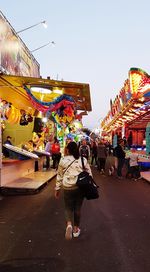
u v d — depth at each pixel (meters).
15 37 14.16
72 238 5.58
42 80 10.21
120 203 8.88
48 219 7.00
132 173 14.77
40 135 16.62
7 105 12.24
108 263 4.43
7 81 10.44
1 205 8.52
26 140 16.34
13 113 13.34
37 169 16.55
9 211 7.79
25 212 7.69
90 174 5.50
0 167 10.23
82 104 16.70
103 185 12.62
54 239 5.53
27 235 5.78
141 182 13.60
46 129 18.23
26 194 10.25
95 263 4.43
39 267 4.27
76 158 5.46
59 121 16.64
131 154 14.80
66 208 5.41
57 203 8.81
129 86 16.78
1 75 9.68
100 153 17.22
